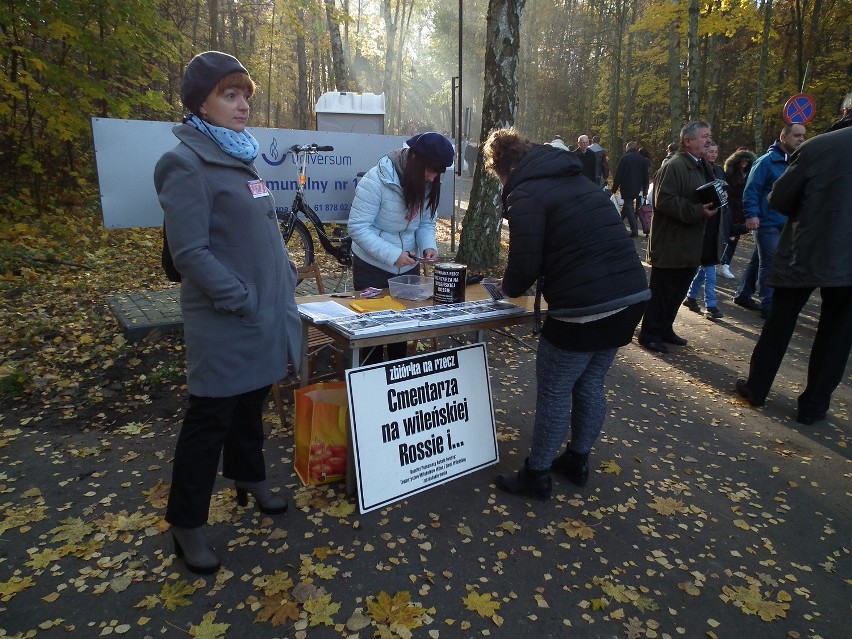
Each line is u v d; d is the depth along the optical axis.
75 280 6.11
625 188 11.40
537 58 33.53
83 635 2.01
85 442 3.29
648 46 28.02
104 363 4.17
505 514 2.83
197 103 2.04
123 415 3.61
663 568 2.53
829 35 20.69
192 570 2.31
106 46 8.27
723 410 4.20
